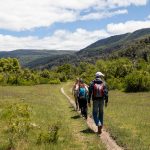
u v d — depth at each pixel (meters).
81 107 20.61
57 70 153.25
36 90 57.31
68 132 15.41
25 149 11.97
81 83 20.58
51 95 44.19
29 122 16.42
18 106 20.64
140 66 75.69
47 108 25.84
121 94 48.41
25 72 94.94
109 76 72.25
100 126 15.40
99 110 15.51
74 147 12.73
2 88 62.28
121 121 19.39
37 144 12.84
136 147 12.59
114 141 13.98
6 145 12.34
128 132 15.55
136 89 52.97
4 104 25.61
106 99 15.56
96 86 15.39
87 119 20.62
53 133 13.52
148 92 50.62
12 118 17.22
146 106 29.66
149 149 12.27
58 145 12.74
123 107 28.28
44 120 18.95
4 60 145.50
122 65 73.56
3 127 16.05
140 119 20.31
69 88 68.12
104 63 76.75
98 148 12.48
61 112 23.73
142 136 14.84
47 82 97.19
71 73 147.75
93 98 15.48
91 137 14.63
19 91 52.53
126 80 54.25
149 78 53.19
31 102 30.95
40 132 14.35
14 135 13.73
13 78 82.88
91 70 81.56
